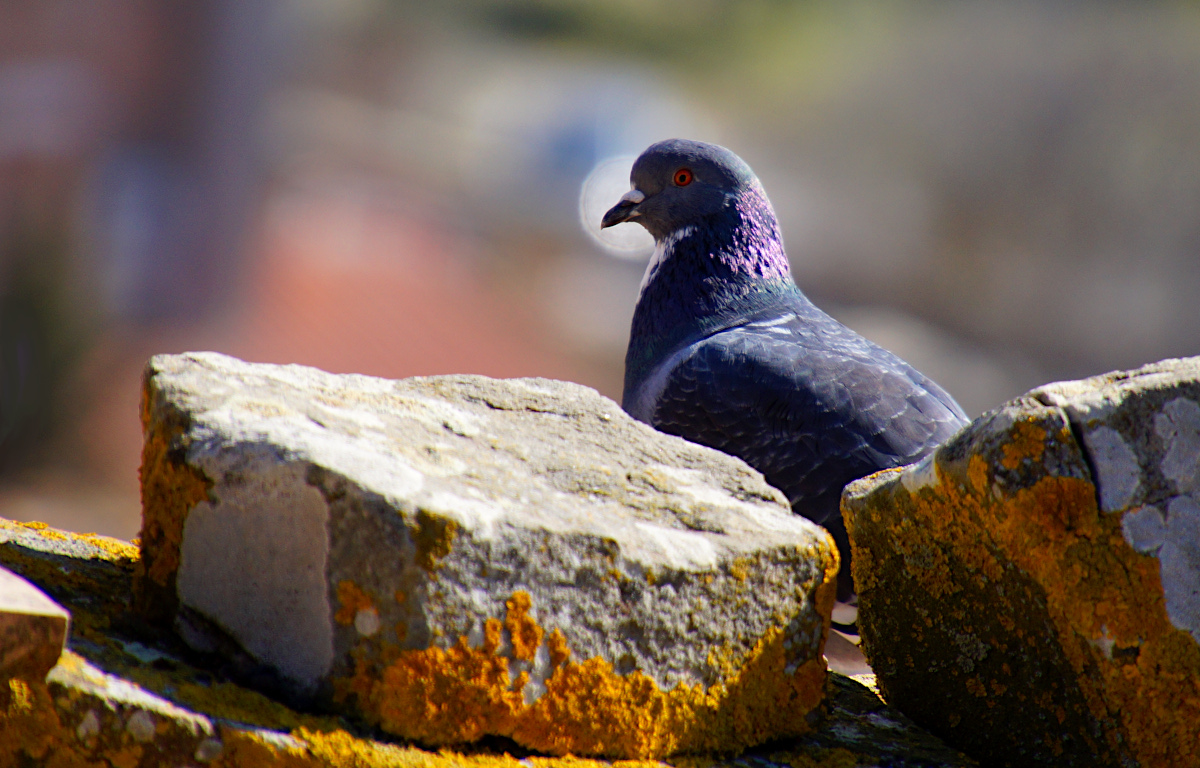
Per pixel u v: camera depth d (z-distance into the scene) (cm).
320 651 275
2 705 251
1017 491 300
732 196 375
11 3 497
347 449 290
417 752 272
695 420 370
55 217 473
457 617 275
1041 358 874
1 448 413
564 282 759
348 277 596
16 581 261
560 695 287
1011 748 334
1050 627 310
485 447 328
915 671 355
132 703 259
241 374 328
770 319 373
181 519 295
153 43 525
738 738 314
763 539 314
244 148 549
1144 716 303
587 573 288
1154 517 296
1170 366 310
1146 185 892
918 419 368
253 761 261
